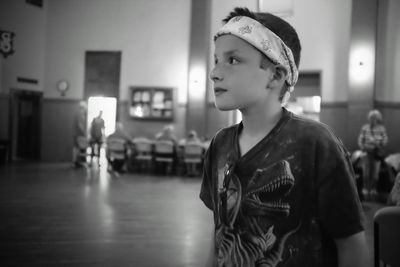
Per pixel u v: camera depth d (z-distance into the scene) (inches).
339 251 26.4
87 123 473.1
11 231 155.2
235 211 27.5
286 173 26.1
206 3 437.4
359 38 381.1
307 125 26.9
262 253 26.3
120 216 188.1
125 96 466.0
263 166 26.8
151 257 127.9
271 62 25.9
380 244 60.8
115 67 467.2
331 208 25.4
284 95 28.0
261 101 26.5
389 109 371.2
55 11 474.0
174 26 457.1
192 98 441.1
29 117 471.8
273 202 26.4
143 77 463.5
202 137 434.3
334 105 397.7
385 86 375.9
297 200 26.0
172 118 449.1
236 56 25.9
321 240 26.5
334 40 398.9
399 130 366.6
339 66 397.1
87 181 310.0
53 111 474.3
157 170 391.9
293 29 27.2
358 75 381.4
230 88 25.9
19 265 116.6
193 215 194.9
